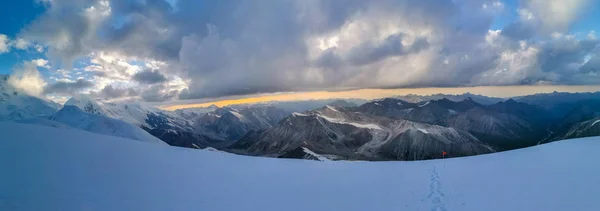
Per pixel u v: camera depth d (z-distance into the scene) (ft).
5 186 53.83
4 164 68.08
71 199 50.42
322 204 54.65
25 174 62.23
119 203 50.52
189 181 68.85
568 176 64.75
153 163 84.89
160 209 49.19
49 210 45.06
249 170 86.33
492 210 47.80
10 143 88.69
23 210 44.21
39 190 53.36
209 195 58.70
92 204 49.01
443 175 79.92
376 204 54.44
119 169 74.43
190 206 51.52
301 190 64.85
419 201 55.47
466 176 76.02
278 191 63.67
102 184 60.80
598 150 98.37
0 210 43.47
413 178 77.82
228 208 51.39
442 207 51.06
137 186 61.67
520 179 66.28
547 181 61.98
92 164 76.38
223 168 86.48
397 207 52.39
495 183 65.00
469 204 51.80
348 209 51.67
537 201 49.80
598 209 43.98
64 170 68.33
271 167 92.94
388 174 84.33
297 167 94.68
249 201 55.77
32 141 94.53
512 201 51.13
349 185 70.03
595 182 58.34
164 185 63.82
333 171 88.74
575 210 44.24
